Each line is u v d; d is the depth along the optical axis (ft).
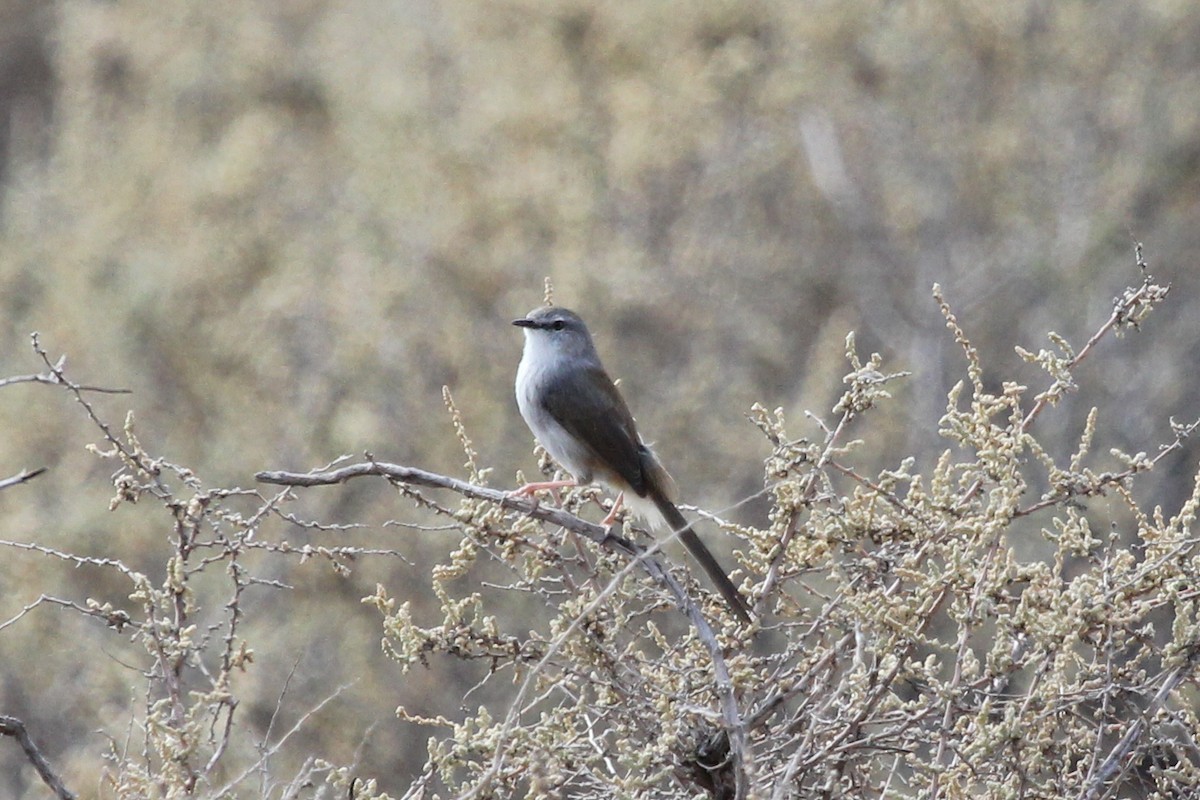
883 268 64.44
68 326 57.82
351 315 56.95
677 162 64.18
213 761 18.24
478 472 22.03
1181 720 20.43
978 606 19.04
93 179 67.26
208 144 71.41
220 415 55.57
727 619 21.67
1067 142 65.51
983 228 65.05
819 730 19.10
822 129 66.85
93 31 73.31
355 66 71.72
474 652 20.06
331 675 41.93
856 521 20.18
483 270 58.95
